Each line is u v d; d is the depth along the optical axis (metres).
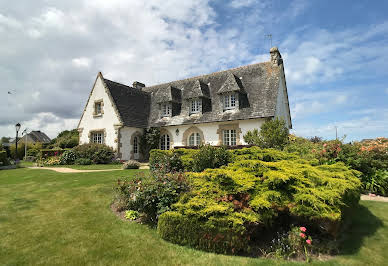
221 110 18.80
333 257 4.28
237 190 4.98
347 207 5.15
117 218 6.00
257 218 4.36
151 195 5.67
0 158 18.97
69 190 8.63
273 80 18.09
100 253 4.25
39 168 16.12
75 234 5.04
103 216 6.13
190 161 9.08
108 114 20.92
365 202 7.63
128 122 20.72
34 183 10.22
